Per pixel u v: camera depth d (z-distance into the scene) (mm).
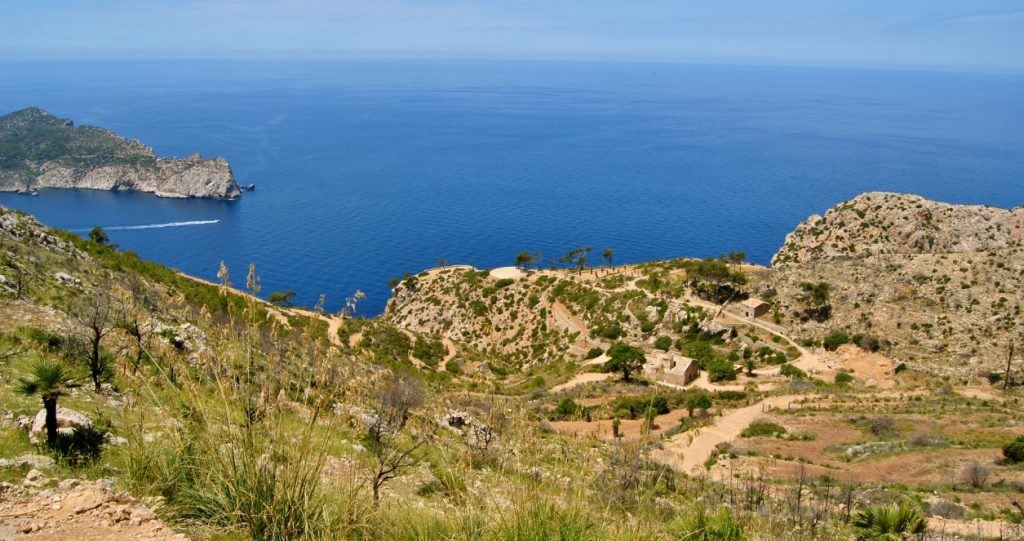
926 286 64875
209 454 6785
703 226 186500
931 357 56688
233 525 6113
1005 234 89250
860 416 40969
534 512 6754
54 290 24016
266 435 6719
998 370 52594
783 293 71062
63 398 11508
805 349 62750
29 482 6945
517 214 198875
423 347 62062
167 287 36656
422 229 179000
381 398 12266
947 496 25797
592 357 66500
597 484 8047
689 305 70438
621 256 159750
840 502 22328
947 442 34469
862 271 70188
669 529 8625
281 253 152250
